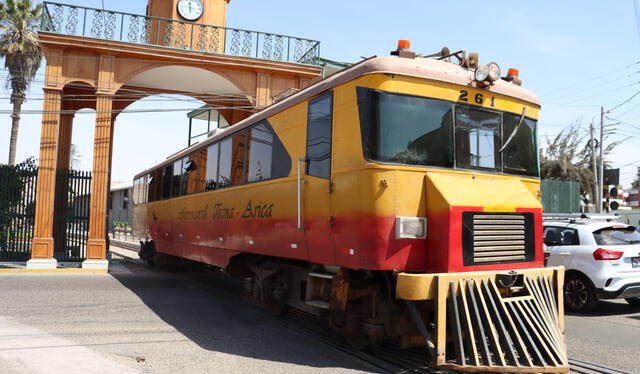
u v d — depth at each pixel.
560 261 9.35
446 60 6.29
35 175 16.09
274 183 7.07
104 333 6.76
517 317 4.89
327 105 5.96
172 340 6.47
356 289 5.65
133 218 18.88
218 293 10.93
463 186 5.40
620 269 8.68
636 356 6.00
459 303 4.86
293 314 8.36
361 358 5.68
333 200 5.68
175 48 15.54
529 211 5.72
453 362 5.29
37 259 14.48
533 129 6.47
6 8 28.36
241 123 8.52
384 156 5.19
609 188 19.70
